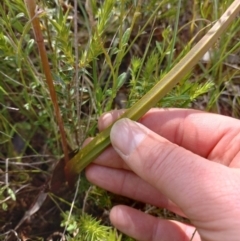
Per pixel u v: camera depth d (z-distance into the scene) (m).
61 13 0.09
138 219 0.14
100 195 0.14
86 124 0.14
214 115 0.13
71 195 0.14
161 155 0.10
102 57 0.15
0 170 0.14
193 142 0.13
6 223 0.14
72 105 0.12
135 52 0.16
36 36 0.08
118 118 0.11
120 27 0.10
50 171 0.15
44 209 0.15
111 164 0.13
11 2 0.11
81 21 0.14
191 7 0.15
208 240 0.11
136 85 0.13
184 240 0.14
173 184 0.10
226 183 0.10
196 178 0.10
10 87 0.15
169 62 0.12
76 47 0.10
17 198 0.15
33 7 0.08
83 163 0.12
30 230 0.15
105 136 0.12
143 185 0.13
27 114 0.15
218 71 0.16
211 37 0.09
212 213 0.10
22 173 0.15
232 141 0.13
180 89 0.12
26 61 0.11
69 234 0.14
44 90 0.12
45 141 0.15
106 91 0.12
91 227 0.12
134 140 0.11
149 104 0.11
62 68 0.12
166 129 0.13
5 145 0.15
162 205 0.14
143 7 0.14
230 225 0.10
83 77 0.11
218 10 0.14
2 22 0.11
